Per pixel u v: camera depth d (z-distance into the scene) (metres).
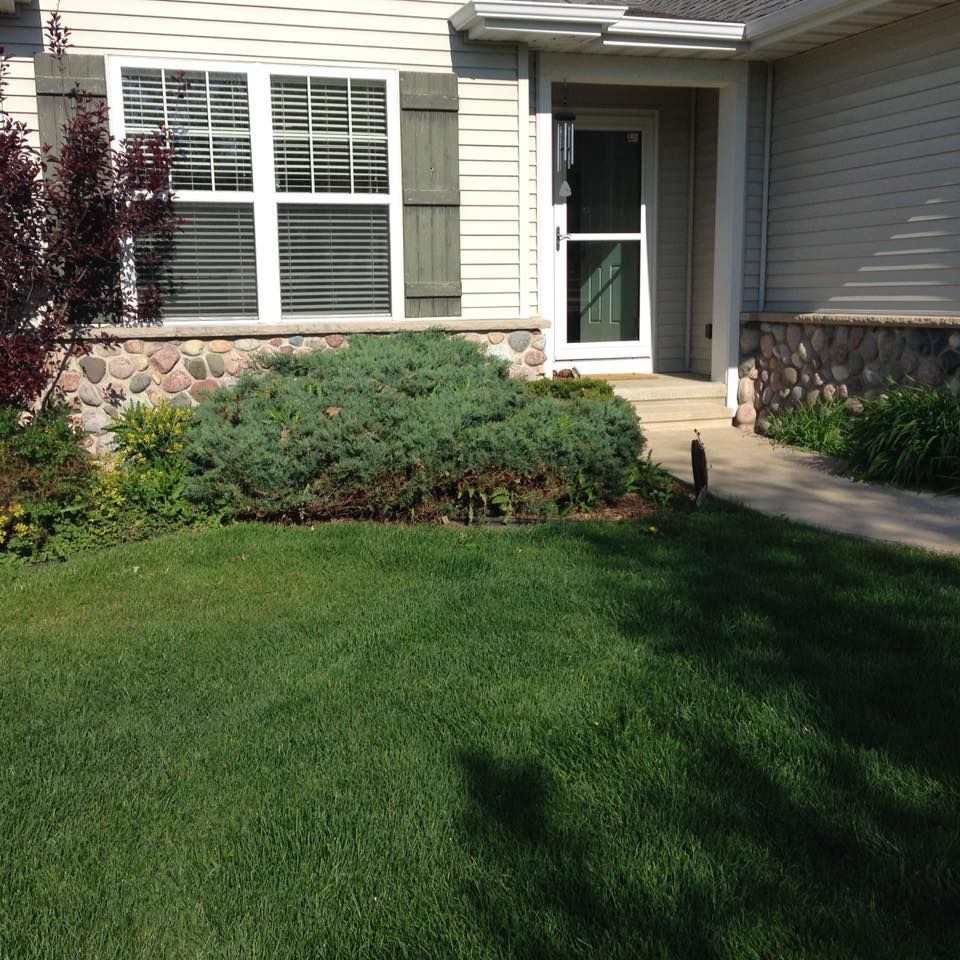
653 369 10.02
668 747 2.96
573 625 3.98
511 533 5.44
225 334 7.12
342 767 2.89
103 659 3.79
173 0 6.90
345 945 2.16
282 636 3.97
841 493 6.37
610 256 9.91
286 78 7.25
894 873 2.32
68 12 6.70
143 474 5.80
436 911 2.25
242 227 7.29
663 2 9.77
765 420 8.79
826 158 8.09
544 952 2.12
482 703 3.28
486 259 7.95
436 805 2.68
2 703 3.42
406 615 4.14
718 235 9.01
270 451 5.67
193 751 3.03
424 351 6.99
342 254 7.57
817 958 2.07
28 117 6.72
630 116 9.69
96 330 6.83
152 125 7.00
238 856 2.49
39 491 5.50
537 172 8.00
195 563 4.99
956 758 2.82
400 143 7.53
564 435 5.83
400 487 5.72
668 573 4.62
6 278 6.23
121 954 2.16
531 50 7.89
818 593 4.29
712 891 2.28
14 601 4.51
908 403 6.84
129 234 6.53
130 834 2.60
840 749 2.89
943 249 7.00
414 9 7.45
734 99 8.60
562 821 2.59
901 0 6.65
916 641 3.71
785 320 8.52
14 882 2.41
